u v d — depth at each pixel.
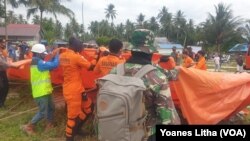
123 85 3.39
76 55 6.69
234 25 78.25
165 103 3.49
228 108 6.68
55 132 7.80
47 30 62.50
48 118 8.05
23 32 59.16
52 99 8.12
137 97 3.36
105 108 3.36
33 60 7.73
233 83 6.84
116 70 3.73
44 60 7.84
